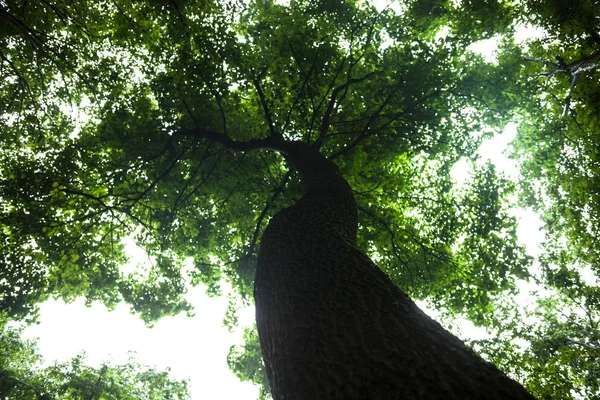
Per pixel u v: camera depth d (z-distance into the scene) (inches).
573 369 430.9
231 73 330.3
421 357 61.1
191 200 370.9
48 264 332.8
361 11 366.3
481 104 352.2
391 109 343.3
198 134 311.7
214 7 316.8
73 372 775.1
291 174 343.9
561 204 552.7
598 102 411.2
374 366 61.0
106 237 364.2
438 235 386.9
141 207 364.8
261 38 347.9
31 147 350.3
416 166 393.1
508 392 52.7
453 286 381.4
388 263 382.0
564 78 438.0
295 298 90.6
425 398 52.4
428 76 326.3
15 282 315.0
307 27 339.9
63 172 329.4
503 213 370.3
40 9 343.6
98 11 352.5
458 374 56.4
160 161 340.2
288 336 80.0
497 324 547.8
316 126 361.4
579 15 410.3
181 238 381.7
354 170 328.8
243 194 367.2
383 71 329.7
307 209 154.0
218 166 347.3
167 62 332.2
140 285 393.4
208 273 393.4
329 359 66.9
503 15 358.9
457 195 388.2
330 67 354.0
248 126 364.5
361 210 371.9
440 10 369.4
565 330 606.9
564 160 488.1
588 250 554.3
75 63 354.3
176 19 311.1
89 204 335.3
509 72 346.9
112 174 338.0
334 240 121.1
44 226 320.2
